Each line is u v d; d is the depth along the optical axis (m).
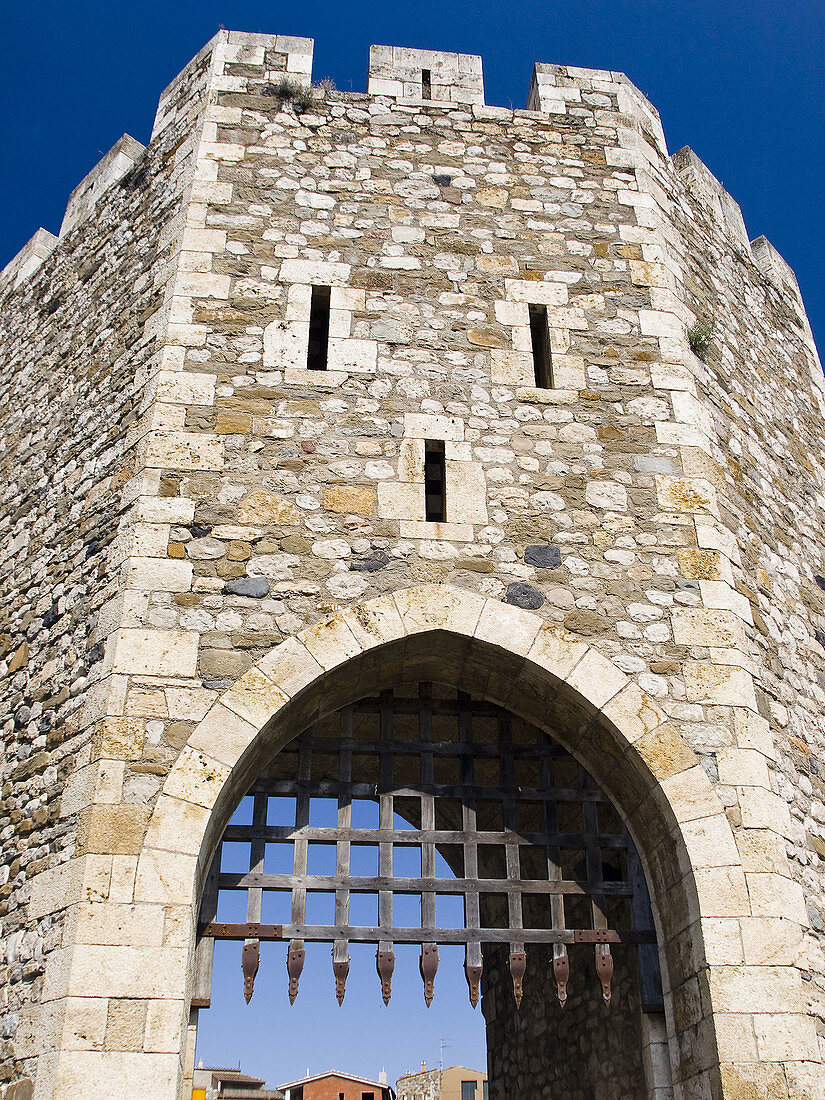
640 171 7.92
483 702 6.51
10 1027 4.88
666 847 5.66
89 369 7.33
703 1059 5.11
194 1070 5.20
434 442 6.44
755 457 7.61
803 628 7.20
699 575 6.27
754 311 8.96
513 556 6.14
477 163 7.63
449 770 8.55
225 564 5.80
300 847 5.77
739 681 5.95
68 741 5.53
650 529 6.37
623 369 6.94
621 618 6.04
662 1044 5.56
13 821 5.69
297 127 7.54
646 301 7.28
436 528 6.13
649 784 5.66
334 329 6.72
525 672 5.96
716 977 5.09
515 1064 8.88
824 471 8.81
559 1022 7.83
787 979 5.11
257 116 7.55
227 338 6.55
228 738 5.30
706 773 5.63
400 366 6.66
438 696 7.45
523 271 7.21
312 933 5.53
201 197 7.11
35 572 6.75
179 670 5.45
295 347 6.59
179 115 7.96
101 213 8.45
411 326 6.83
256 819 5.79
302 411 6.37
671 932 5.59
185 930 4.79
